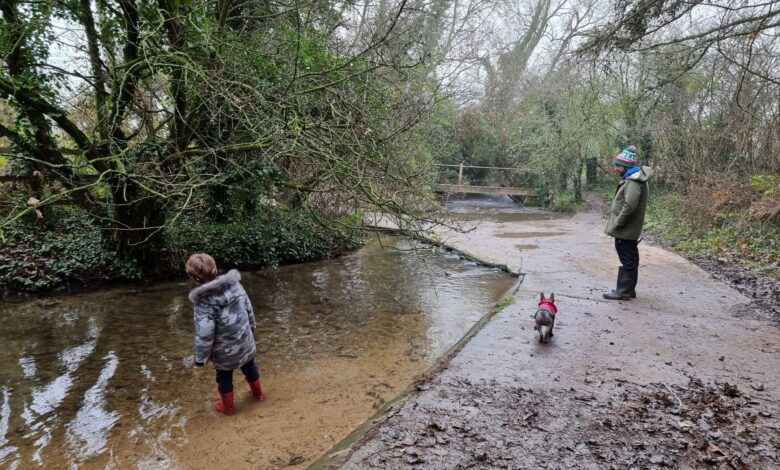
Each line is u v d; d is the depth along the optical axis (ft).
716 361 14.42
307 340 18.16
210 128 22.81
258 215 31.09
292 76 19.79
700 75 41.81
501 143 73.26
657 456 9.56
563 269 27.73
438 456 9.62
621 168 20.62
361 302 23.26
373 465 9.33
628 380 13.15
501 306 20.48
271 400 13.48
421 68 35.81
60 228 28.12
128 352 16.83
